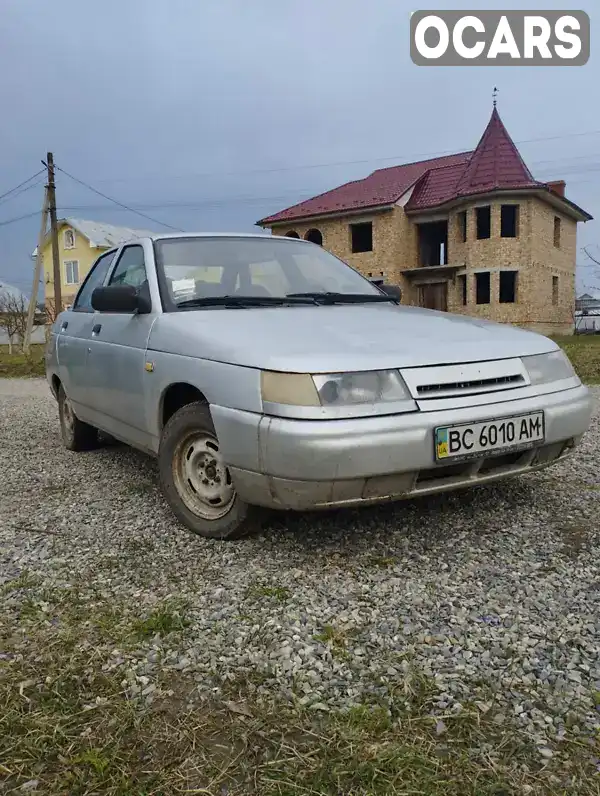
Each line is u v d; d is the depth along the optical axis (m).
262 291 3.86
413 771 1.58
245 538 3.14
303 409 2.57
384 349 2.83
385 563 2.83
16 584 2.68
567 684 1.92
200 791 1.54
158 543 3.14
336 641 2.18
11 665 2.08
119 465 4.87
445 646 2.14
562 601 2.44
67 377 5.05
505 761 1.62
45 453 5.43
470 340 3.10
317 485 2.58
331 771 1.59
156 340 3.47
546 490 3.83
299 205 32.12
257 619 2.34
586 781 1.55
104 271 4.86
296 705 1.85
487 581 2.63
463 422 2.74
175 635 2.24
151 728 1.77
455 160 31.97
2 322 36.12
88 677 2.01
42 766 1.63
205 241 4.16
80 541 3.20
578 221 31.41
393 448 2.59
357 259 29.34
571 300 31.66
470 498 3.68
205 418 3.08
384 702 1.85
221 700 1.88
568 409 3.12
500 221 25.91
